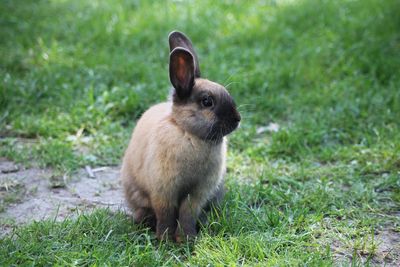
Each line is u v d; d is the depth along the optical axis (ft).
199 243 18.83
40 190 23.34
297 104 30.45
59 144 26.23
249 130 28.25
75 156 25.79
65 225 19.53
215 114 18.93
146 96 30.30
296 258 17.76
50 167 25.27
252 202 22.12
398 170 24.45
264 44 37.29
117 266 17.25
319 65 34.60
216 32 39.34
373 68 33.42
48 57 35.24
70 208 21.84
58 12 43.42
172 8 43.32
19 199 22.49
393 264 18.26
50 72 32.99
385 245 19.29
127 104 29.71
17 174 24.53
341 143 27.61
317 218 20.36
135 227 20.08
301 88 32.32
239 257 17.97
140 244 19.42
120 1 44.88
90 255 17.71
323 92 31.55
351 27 38.29
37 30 39.47
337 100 30.58
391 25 38.11
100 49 36.88
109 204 22.27
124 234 19.15
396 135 26.91
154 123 19.81
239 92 31.40
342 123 28.45
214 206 20.68
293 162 25.88
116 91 30.83
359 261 17.93
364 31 37.86
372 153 25.75
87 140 27.50
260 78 32.19
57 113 29.50
